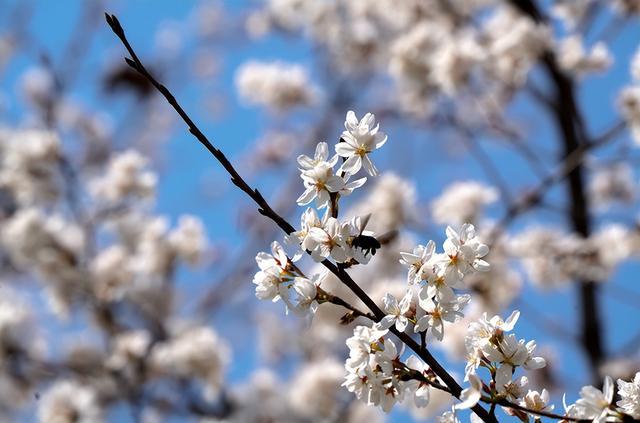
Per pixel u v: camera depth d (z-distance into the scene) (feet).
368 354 9.04
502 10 35.27
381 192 29.81
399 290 25.64
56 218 32.76
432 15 36.45
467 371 9.30
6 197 36.70
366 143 9.37
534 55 30.66
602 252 29.12
